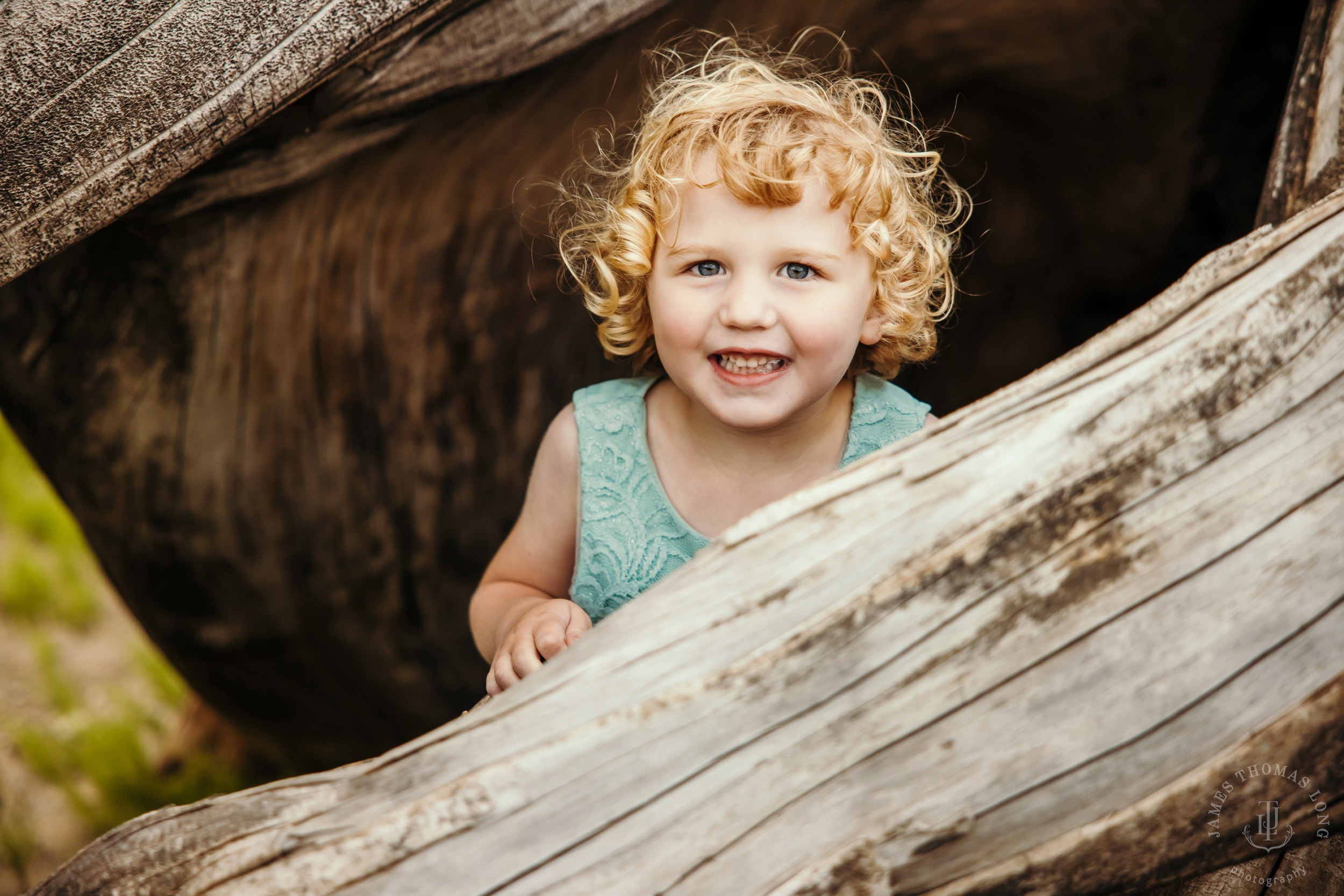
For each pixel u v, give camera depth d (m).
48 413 1.76
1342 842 1.00
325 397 1.88
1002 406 0.91
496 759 0.88
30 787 2.75
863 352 1.47
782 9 1.80
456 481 2.08
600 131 1.80
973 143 2.56
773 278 1.20
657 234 1.24
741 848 0.87
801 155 1.18
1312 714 0.89
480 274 1.92
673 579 0.90
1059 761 0.87
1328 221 0.92
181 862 0.93
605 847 0.86
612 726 0.88
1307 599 0.89
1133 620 0.88
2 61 1.14
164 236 1.55
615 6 1.32
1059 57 2.21
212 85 1.17
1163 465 0.89
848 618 0.88
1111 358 0.91
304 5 1.16
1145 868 0.90
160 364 1.73
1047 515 0.88
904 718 0.87
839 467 1.49
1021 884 0.89
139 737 2.97
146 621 2.10
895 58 2.17
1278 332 0.90
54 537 3.73
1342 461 0.90
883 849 0.87
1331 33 1.08
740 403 1.24
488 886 0.86
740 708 0.88
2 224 1.18
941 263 1.53
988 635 0.88
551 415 2.17
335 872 0.87
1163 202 2.46
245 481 1.91
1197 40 2.14
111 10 1.14
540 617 1.34
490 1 1.26
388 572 2.11
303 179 1.41
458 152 1.67
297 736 2.46
